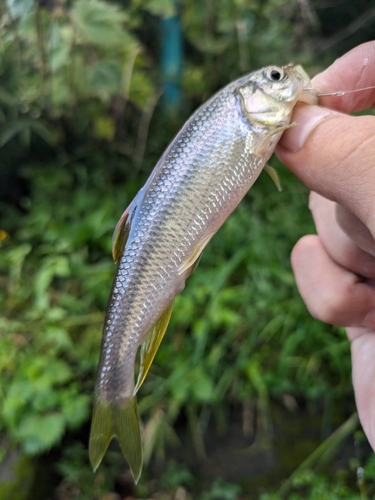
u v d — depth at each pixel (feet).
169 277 0.41
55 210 1.28
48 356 0.93
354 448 0.85
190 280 1.08
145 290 0.42
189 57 1.32
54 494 0.82
